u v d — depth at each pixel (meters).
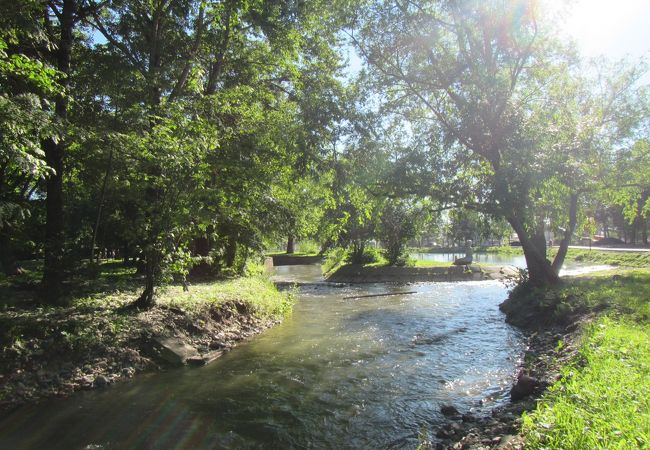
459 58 16.30
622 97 18.95
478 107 14.67
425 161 15.70
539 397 6.43
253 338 12.36
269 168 16.86
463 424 6.38
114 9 15.77
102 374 8.50
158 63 16.73
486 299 21.22
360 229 34.50
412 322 14.98
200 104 14.48
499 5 14.51
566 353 8.42
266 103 20.78
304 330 13.55
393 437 6.27
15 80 9.43
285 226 19.62
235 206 15.12
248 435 6.38
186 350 9.98
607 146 17.95
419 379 8.79
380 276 32.69
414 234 21.33
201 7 16.66
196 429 6.55
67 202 14.14
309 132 15.89
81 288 12.44
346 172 16.25
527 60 16.08
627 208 22.66
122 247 16.38
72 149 11.98
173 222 10.96
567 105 17.69
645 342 6.76
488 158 15.18
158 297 12.12
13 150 7.21
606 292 12.35
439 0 15.57
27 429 6.47
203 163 11.67
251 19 17.62
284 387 8.33
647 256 37.03
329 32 18.48
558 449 3.75
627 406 4.27
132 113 12.09
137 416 6.97
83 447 5.94
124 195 11.63
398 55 16.64
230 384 8.48
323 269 40.25
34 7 10.20
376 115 16.83
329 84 19.38
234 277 20.08
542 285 16.17
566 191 15.71
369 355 10.59
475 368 9.46
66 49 12.27
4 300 10.78
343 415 7.06
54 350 8.51
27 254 20.03
